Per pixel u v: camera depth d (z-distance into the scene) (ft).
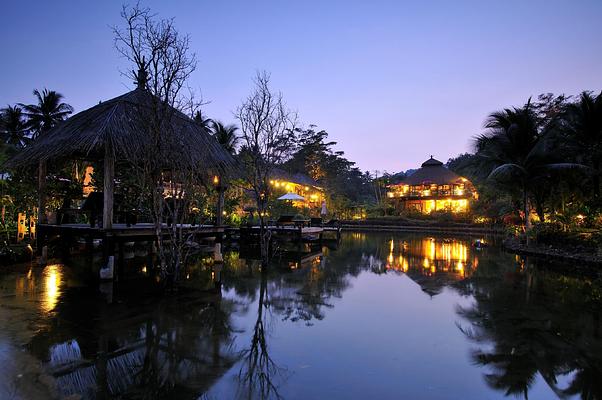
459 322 18.93
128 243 44.80
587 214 48.60
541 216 58.13
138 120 26.08
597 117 48.88
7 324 16.93
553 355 14.75
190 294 24.00
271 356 14.34
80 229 27.68
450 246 61.52
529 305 22.43
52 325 17.06
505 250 54.60
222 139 83.61
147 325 17.60
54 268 30.86
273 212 88.17
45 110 103.60
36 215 40.63
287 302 22.72
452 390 11.84
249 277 30.68
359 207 149.48
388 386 11.99
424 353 14.84
